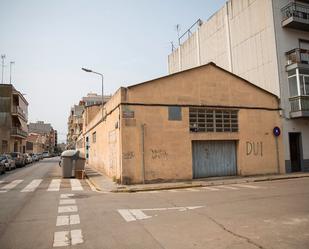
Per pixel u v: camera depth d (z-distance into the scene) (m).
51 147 128.38
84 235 6.27
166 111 16.42
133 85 15.92
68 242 5.80
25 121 60.53
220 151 17.94
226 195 11.34
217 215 7.83
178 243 5.59
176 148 16.39
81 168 19.56
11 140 49.62
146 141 15.82
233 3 24.47
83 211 8.74
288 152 19.58
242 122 18.38
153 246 5.46
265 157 18.75
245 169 18.06
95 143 28.88
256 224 6.81
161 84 16.50
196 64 30.55
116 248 5.40
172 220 7.41
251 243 5.48
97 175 21.02
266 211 8.17
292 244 5.39
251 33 22.36
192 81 17.23
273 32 20.31
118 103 16.17
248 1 22.75
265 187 13.45
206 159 17.53
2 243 5.79
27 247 5.54
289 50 20.58
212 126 17.62
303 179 16.92
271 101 19.45
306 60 20.83
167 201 10.34
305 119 20.48
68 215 8.20
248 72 22.55
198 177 17.19
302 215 7.61
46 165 36.28
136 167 15.47
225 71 18.19
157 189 14.02
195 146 17.34
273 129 19.20
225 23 25.42
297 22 19.88
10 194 12.37
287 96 20.03
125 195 12.24
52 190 13.67
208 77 17.69
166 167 16.05
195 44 30.75
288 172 19.33
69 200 10.81
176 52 35.22
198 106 17.17
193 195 11.66
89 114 39.00
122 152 15.33
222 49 25.92
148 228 6.70
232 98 18.20
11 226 7.07
